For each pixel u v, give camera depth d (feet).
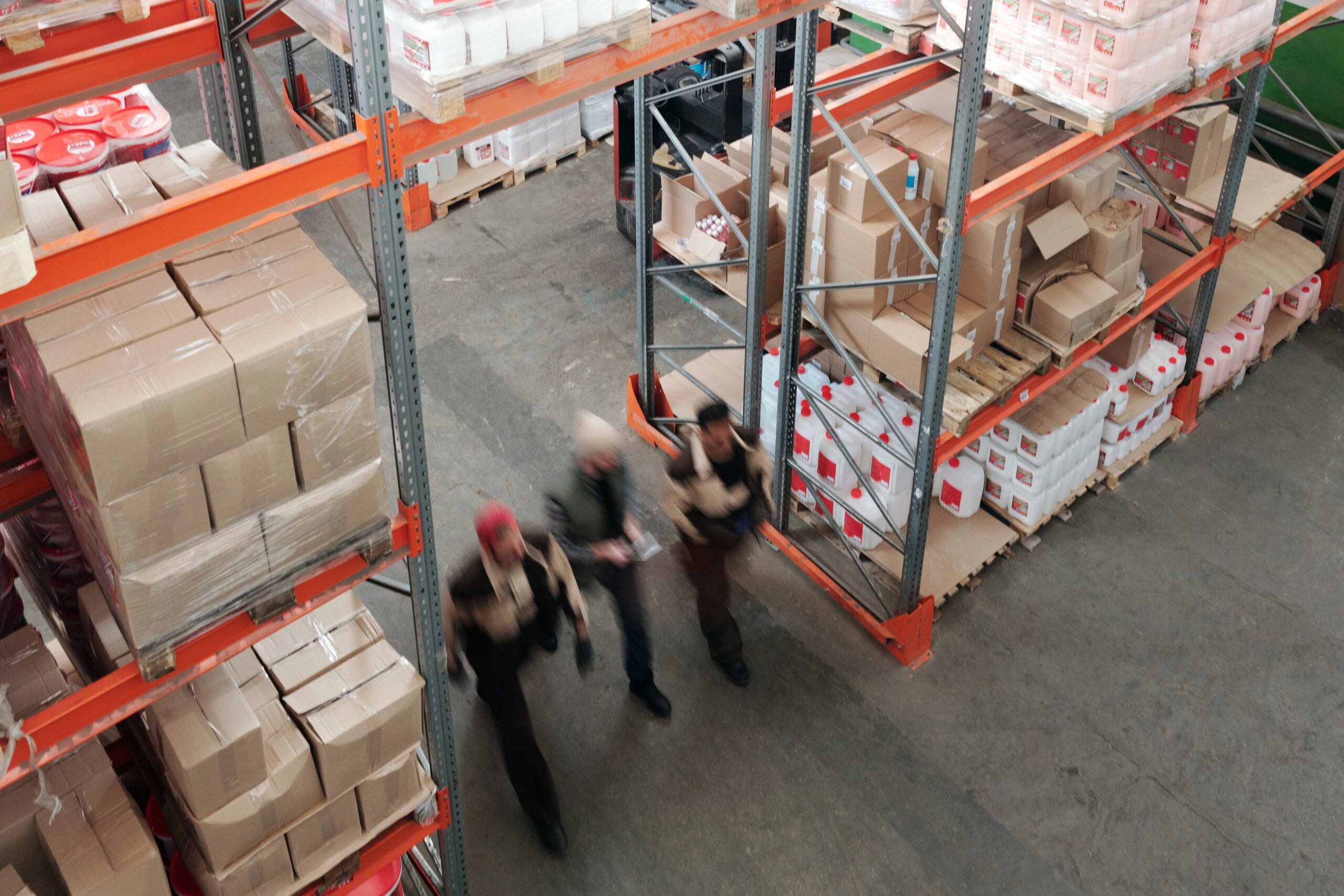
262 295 10.70
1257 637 21.33
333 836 13.83
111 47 12.73
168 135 17.19
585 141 34.32
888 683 20.61
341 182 10.37
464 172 32.35
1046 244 18.67
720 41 12.96
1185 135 22.15
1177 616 21.71
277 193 10.02
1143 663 20.90
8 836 11.93
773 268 21.74
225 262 11.13
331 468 11.27
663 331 28.14
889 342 18.69
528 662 16.88
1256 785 19.01
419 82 10.76
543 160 33.30
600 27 11.71
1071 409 21.61
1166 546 23.02
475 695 20.35
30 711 11.65
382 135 10.34
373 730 13.02
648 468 24.82
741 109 27.68
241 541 10.96
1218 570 22.56
